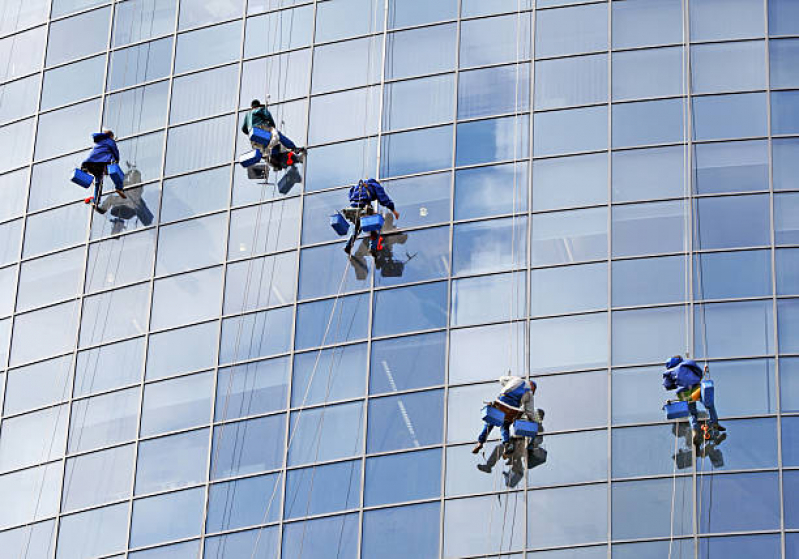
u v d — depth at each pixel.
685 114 99.06
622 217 97.19
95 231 106.19
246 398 98.38
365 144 102.12
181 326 101.69
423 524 92.44
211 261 102.56
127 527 97.88
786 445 91.12
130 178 106.62
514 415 90.19
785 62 99.75
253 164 101.81
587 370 93.88
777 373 92.75
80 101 110.25
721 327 94.06
